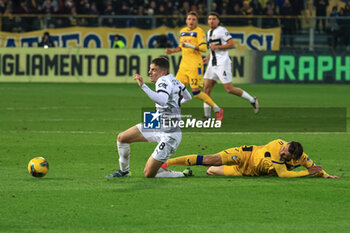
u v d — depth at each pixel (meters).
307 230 15.36
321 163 24.72
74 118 39.56
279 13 74.31
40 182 20.62
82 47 69.88
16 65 68.25
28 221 15.96
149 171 21.20
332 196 18.84
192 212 16.92
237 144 29.72
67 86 64.00
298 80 69.19
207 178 21.52
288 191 19.47
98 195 18.80
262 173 21.62
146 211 17.00
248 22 70.75
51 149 27.81
